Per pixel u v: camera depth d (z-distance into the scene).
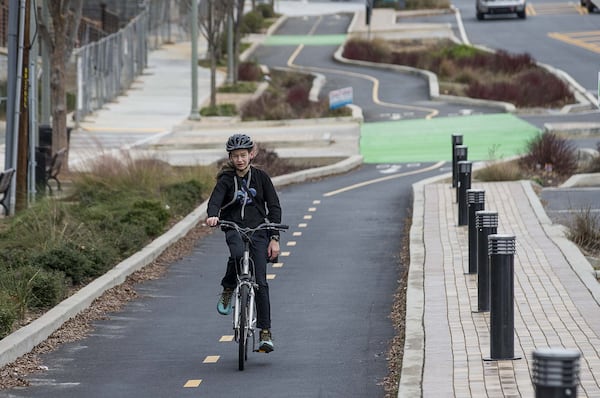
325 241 40.81
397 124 88.81
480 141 77.75
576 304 26.86
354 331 26.36
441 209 45.44
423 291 29.33
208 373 22.70
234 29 128.12
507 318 21.58
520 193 48.31
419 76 125.56
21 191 46.00
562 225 40.81
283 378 22.08
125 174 50.41
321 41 166.25
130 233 37.75
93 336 26.50
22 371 23.06
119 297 31.03
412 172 65.06
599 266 33.88
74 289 31.23
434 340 23.58
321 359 23.64
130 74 122.50
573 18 161.00
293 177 60.91
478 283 26.59
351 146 77.50
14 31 46.09
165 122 94.75
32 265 31.64
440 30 160.25
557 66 118.75
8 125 46.25
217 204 22.53
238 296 22.66
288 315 28.59
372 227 43.91
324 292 31.55
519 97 97.75
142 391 21.44
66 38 63.94
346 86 120.94
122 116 98.06
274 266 36.00
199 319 28.41
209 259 37.72
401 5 192.38
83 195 48.53
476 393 19.17
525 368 20.83
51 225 37.03
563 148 59.97
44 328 25.77
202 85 124.38
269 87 124.44
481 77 118.19
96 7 137.75
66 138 62.41
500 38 145.75
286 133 84.31
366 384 21.34
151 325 27.73
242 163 22.64
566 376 12.95
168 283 33.47
